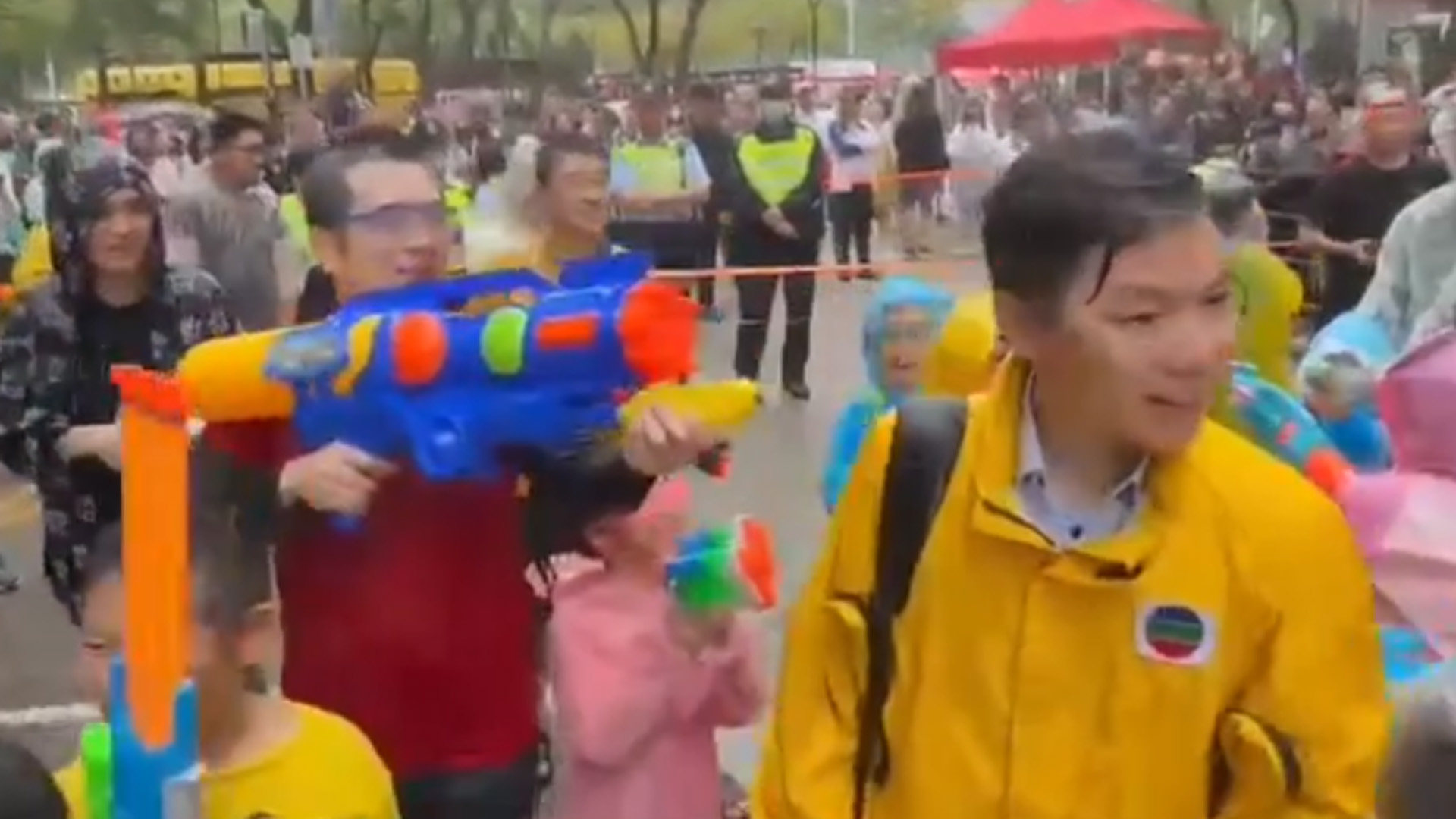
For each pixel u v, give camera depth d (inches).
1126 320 79.4
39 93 1008.2
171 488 82.0
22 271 213.6
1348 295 339.3
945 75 773.9
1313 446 128.5
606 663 127.3
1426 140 343.6
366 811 105.8
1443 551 119.8
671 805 129.8
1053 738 82.0
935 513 84.4
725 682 130.3
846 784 86.4
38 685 221.3
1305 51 899.4
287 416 105.4
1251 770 82.2
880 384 160.4
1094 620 81.7
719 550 128.1
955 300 159.6
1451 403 122.9
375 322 103.2
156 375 94.3
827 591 87.4
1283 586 81.8
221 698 99.7
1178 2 965.2
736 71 991.6
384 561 115.0
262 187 279.4
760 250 444.1
